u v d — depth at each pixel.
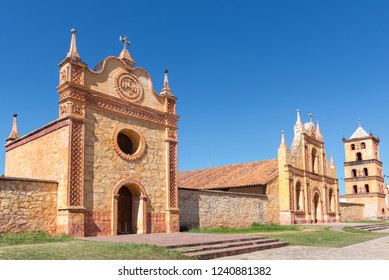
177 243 15.70
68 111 19.42
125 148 23.17
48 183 18.95
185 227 26.62
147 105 24.14
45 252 12.38
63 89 19.81
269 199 36.50
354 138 68.06
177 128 25.89
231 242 17.64
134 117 23.05
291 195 38.34
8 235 16.75
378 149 68.75
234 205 31.64
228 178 41.31
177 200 24.98
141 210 22.44
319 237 23.61
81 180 19.28
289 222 37.16
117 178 21.41
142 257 12.70
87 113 20.39
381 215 64.31
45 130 21.03
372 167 65.31
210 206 29.16
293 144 42.28
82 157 19.53
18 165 23.56
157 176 24.00
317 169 45.31
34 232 17.97
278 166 39.00
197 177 46.31
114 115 21.92
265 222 35.22
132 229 22.61
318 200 44.72
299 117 43.47
